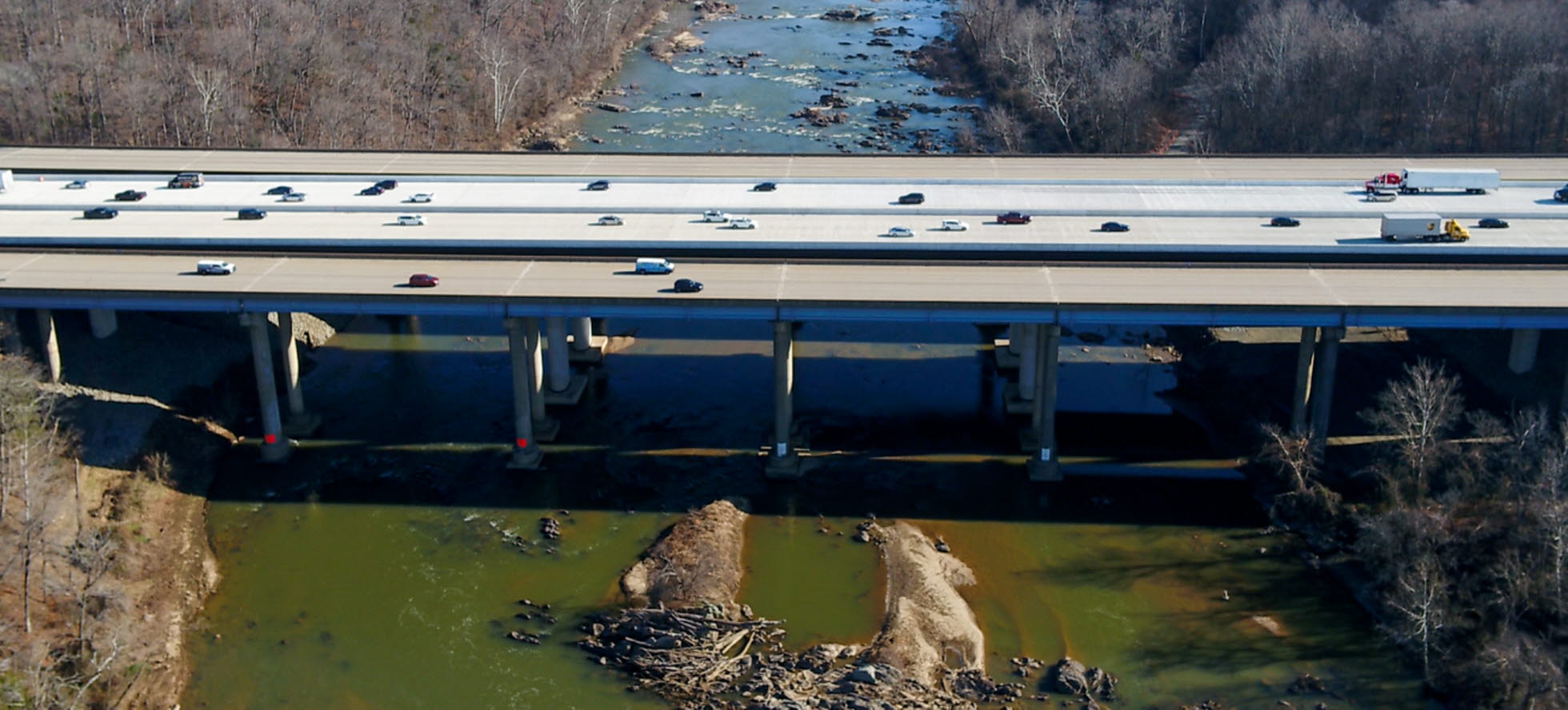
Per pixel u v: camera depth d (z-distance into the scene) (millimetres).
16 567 119812
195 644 121125
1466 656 114312
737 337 176875
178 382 155875
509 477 145625
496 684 115688
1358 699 113375
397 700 114438
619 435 153250
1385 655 118438
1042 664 117750
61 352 153875
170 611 124250
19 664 109938
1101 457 149000
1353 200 172625
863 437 153125
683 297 141125
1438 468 135250
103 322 157625
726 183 181250
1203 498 141500
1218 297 140875
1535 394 150375
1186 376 166875
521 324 142875
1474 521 128000
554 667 117688
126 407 147875
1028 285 144625
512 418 157000
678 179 182375
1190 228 163125
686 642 119500
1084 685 114188
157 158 195125
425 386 164250
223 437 151625
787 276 148000
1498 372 156500
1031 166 190500
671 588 125938
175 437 147500
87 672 112250
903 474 145875
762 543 134500
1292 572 129750
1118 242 157125
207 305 143250
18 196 175875
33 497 124000
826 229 163000
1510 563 118000
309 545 134750
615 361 169875
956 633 120750
